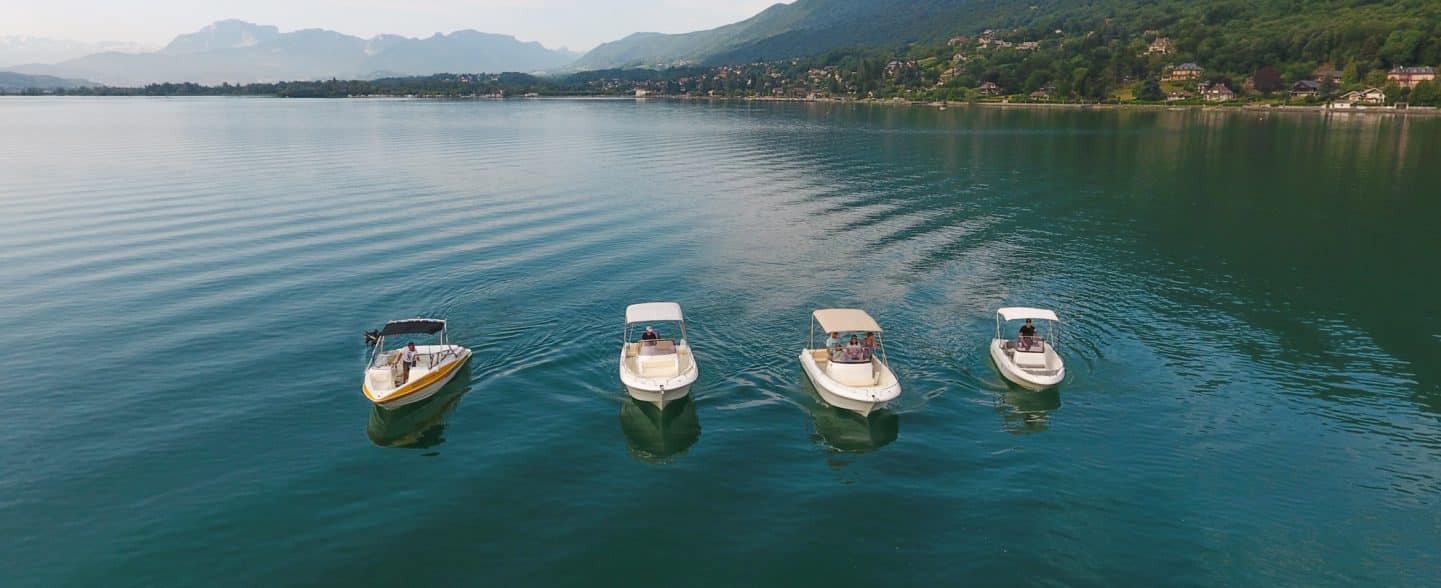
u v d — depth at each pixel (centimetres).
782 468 2664
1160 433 2888
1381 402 3127
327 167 9481
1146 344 3706
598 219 6412
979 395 3186
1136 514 2398
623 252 5303
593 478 2606
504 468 2664
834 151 11669
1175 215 6650
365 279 4634
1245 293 4456
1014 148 11888
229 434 2875
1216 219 6488
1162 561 2186
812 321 3969
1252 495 2495
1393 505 2439
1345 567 2161
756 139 13838
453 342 3716
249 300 4272
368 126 17112
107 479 2570
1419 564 2169
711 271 4844
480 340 3747
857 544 2266
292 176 8675
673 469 2659
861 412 3005
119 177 8500
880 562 2191
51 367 3409
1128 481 2575
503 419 3006
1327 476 2603
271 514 2394
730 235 5828
